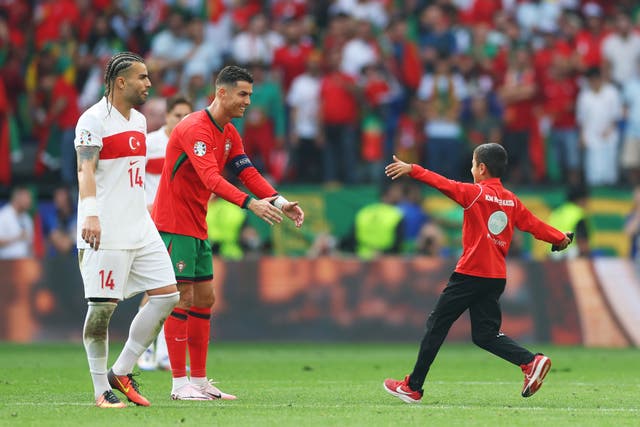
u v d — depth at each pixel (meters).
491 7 80.44
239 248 64.75
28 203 64.81
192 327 31.38
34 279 60.59
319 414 26.52
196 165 29.84
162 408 27.75
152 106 44.88
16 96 73.06
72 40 73.25
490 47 76.12
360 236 65.75
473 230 28.98
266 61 73.81
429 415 26.36
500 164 29.42
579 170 72.12
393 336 60.88
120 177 27.61
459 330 61.59
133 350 28.31
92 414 26.12
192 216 30.89
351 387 35.34
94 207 26.59
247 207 28.73
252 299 61.34
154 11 77.69
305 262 61.50
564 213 65.81
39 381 36.94
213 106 30.55
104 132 27.36
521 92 70.88
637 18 82.69
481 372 42.78
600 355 53.72
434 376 40.66
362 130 70.44
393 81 73.25
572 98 72.88
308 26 76.94
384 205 66.38
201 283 31.41
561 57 73.31
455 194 28.77
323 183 70.06
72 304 60.34
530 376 28.38
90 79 72.12
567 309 61.16
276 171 70.31
